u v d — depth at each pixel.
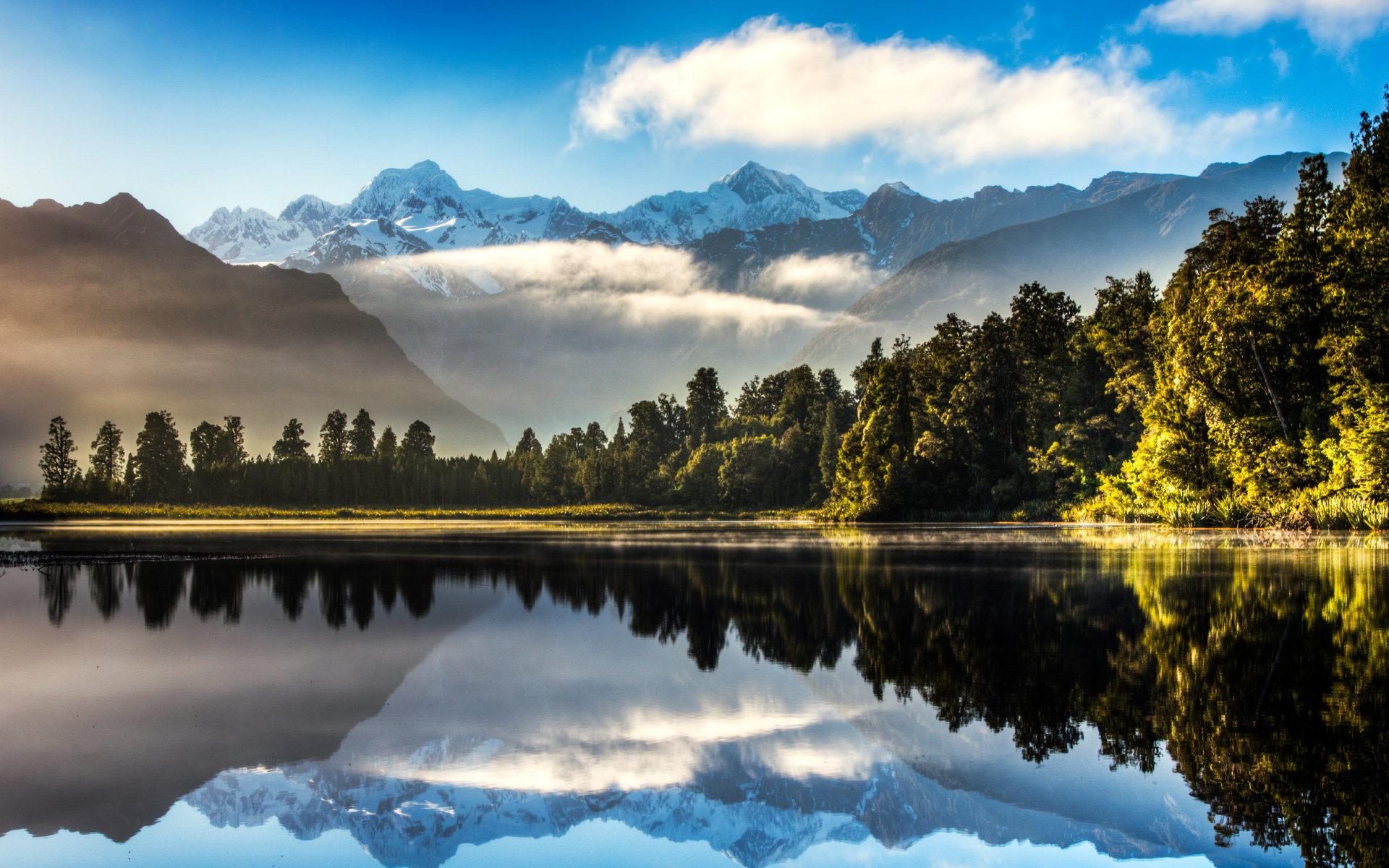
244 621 27.88
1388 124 56.03
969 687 17.84
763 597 31.55
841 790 12.88
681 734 15.46
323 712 17.03
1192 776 12.75
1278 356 62.59
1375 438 52.59
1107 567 38.84
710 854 11.08
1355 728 14.40
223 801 12.77
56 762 14.28
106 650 23.31
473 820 12.10
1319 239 62.59
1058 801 12.17
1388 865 10.09
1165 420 68.19
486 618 27.92
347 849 11.20
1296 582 31.41
